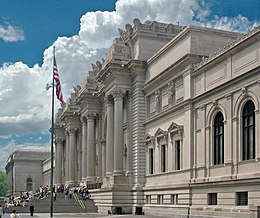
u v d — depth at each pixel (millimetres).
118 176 64062
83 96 83188
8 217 58656
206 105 46938
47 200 76438
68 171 101562
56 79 58438
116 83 65750
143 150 63375
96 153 83875
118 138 65625
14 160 179375
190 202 48656
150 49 65188
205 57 49969
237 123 41375
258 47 38688
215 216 42844
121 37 70188
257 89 38531
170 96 55344
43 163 179000
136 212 61406
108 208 64000
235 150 41406
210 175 45656
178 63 51844
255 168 38344
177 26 66938
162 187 55625
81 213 67562
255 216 35969
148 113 63250
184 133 50969
